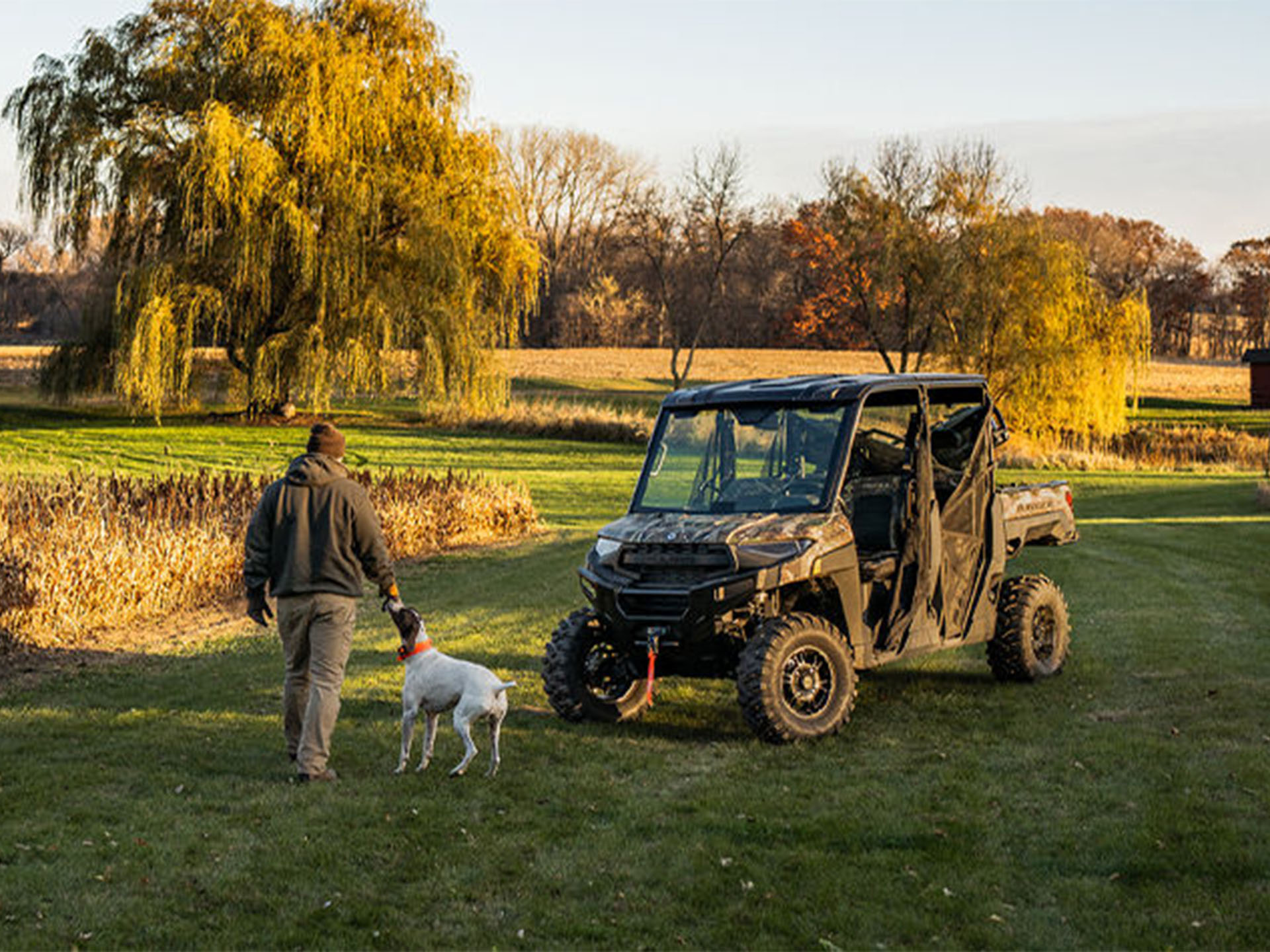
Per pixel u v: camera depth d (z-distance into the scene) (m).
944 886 4.93
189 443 38.97
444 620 11.86
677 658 7.43
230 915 4.68
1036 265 48.50
